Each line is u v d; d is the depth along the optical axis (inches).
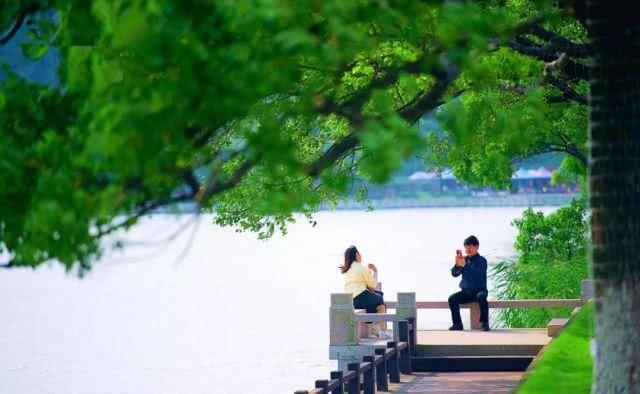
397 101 1535.4
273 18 800.3
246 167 984.3
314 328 3998.5
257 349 3459.6
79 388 2866.6
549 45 1338.6
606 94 1052.5
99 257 885.2
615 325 1063.0
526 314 3011.8
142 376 3031.5
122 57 871.7
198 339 3814.0
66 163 861.8
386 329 2576.3
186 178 976.3
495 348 2285.9
